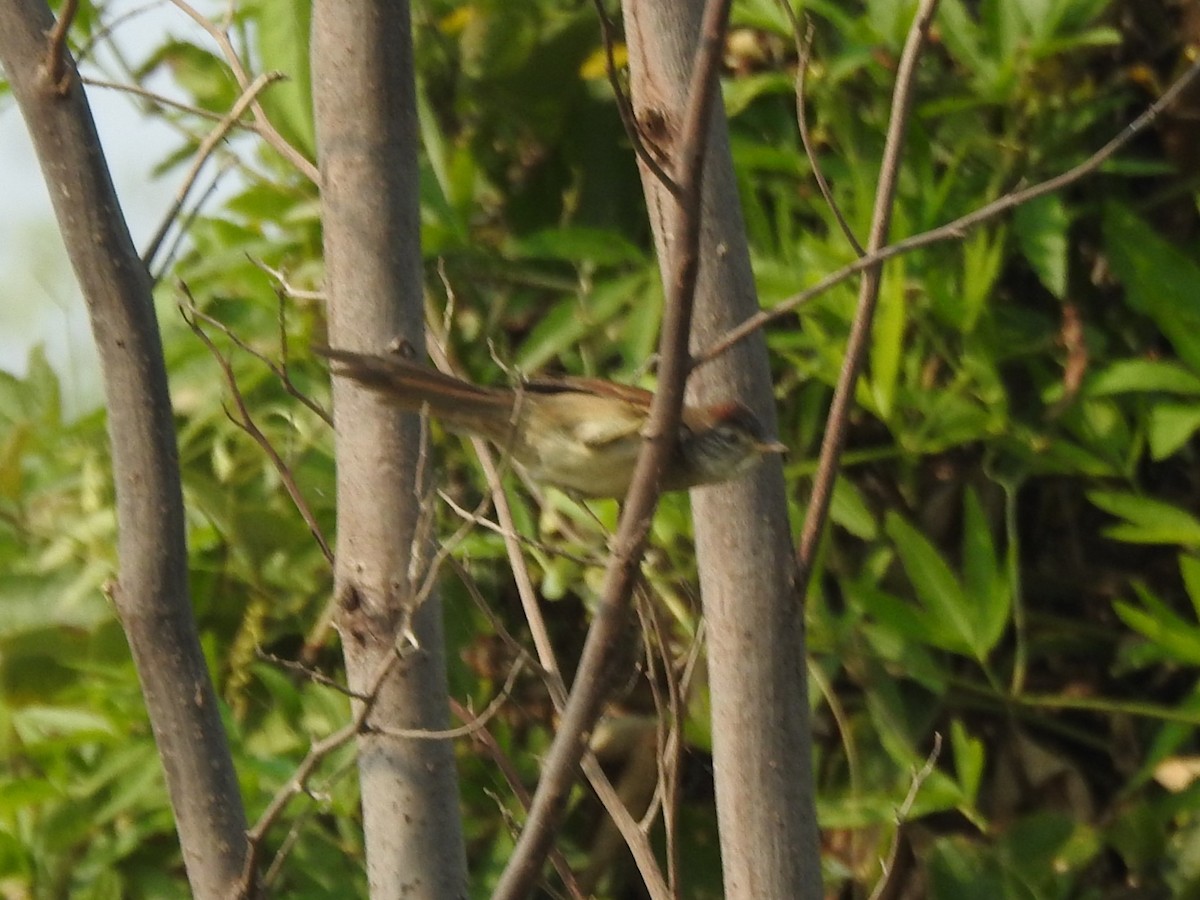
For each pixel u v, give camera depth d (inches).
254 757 315.9
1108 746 327.9
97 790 319.3
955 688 326.6
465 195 344.8
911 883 319.9
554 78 350.6
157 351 223.8
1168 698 332.2
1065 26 336.5
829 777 323.3
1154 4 353.4
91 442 354.9
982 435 319.0
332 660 340.5
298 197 342.3
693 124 187.9
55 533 347.9
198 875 221.1
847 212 327.9
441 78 353.4
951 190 336.5
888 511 330.3
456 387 235.6
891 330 303.3
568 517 327.9
